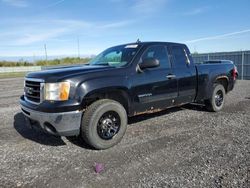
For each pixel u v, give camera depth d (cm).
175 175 342
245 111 710
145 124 593
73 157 413
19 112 775
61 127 404
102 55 595
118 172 355
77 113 411
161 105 545
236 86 1356
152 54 535
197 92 629
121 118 461
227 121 608
